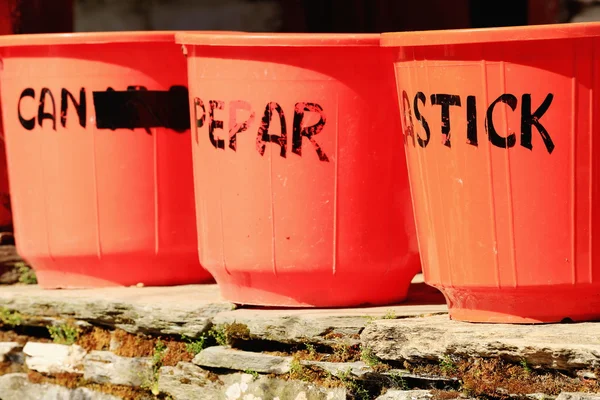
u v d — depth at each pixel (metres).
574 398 4.88
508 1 9.12
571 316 5.43
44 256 7.28
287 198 6.02
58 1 8.93
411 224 6.25
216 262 6.35
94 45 6.93
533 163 5.21
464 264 5.43
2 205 8.37
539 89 5.14
